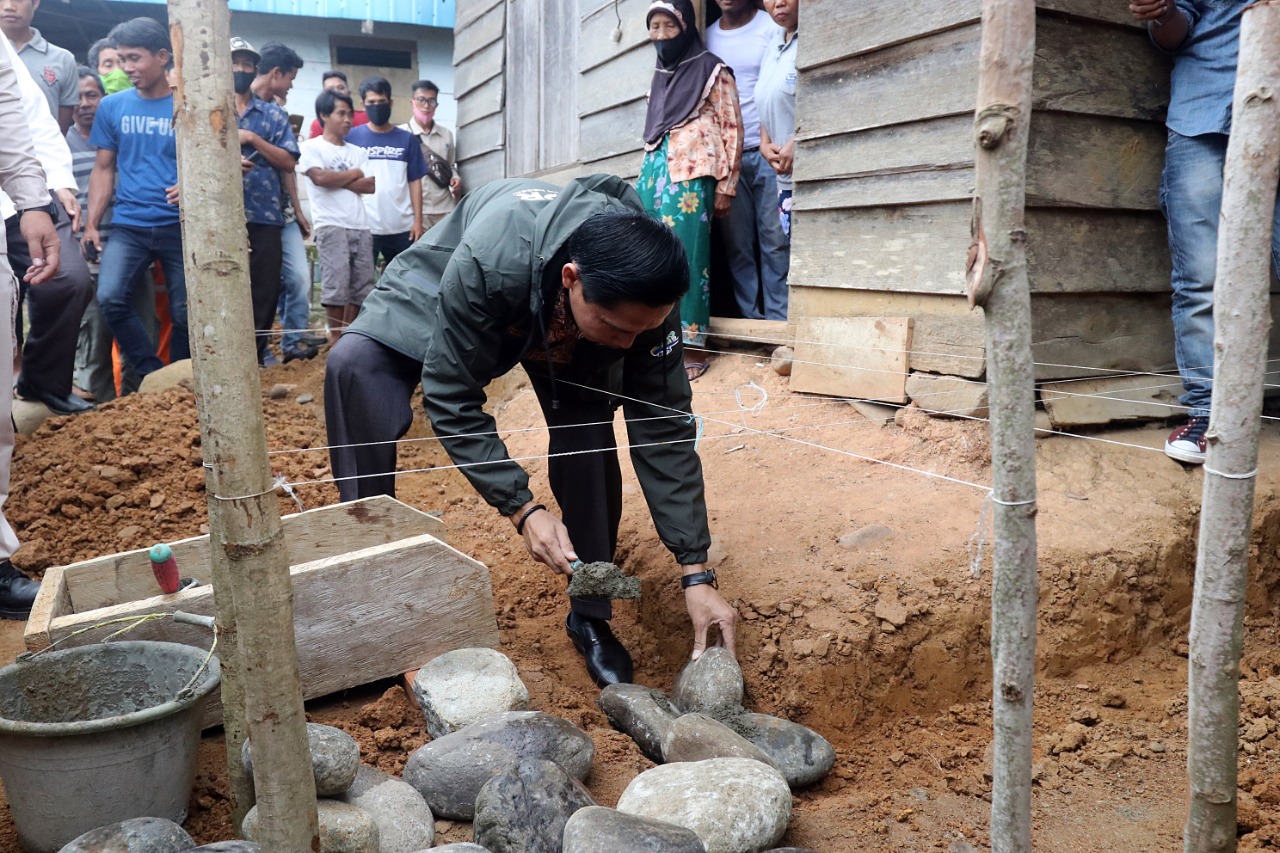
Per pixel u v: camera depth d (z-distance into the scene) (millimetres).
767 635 2736
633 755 2385
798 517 3273
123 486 4234
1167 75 3561
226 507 1396
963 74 3480
